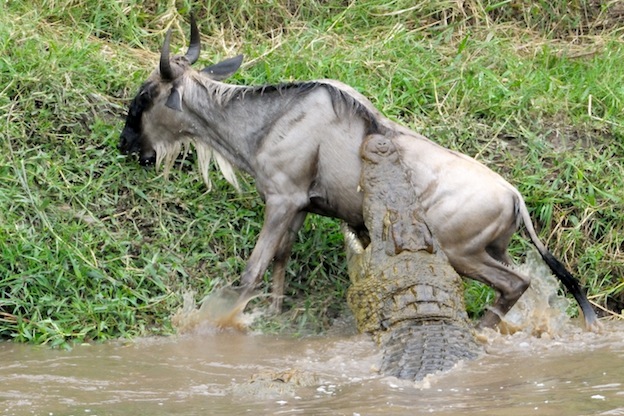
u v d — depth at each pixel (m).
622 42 21.84
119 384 12.44
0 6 19.42
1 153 16.78
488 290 16.38
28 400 11.69
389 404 11.41
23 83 17.81
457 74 19.89
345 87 15.77
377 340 14.18
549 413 10.91
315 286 16.39
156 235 16.45
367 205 15.13
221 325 15.30
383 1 21.91
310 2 21.72
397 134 15.59
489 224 14.97
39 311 14.80
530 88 19.41
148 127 16.38
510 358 13.52
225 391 12.15
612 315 16.56
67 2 20.19
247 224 16.81
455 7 22.00
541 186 17.61
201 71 16.44
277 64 19.53
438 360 12.98
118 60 19.12
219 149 16.14
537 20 22.64
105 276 15.33
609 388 11.93
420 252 14.83
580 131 18.97
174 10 20.72
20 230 15.52
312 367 13.24
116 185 16.84
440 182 15.12
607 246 17.22
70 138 17.33
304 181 15.52
